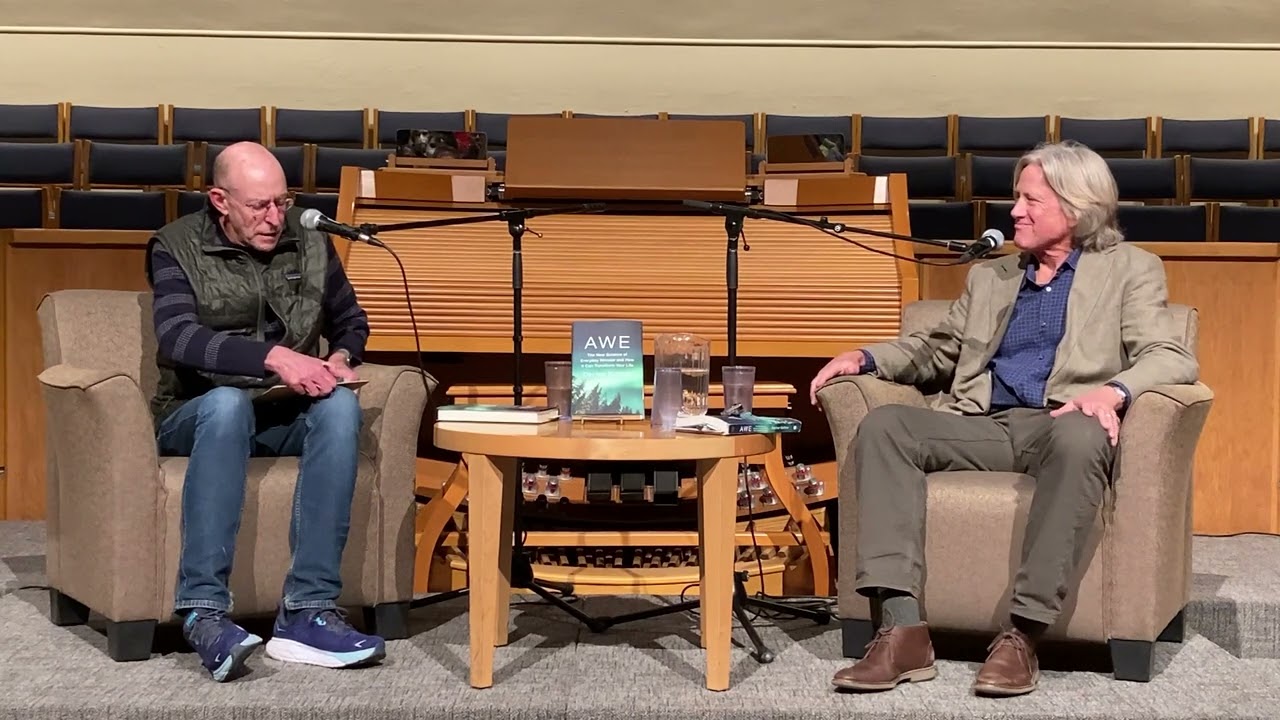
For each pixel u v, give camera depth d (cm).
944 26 610
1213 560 272
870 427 203
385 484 217
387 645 213
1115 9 606
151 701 178
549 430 192
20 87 604
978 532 197
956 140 571
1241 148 566
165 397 221
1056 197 221
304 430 219
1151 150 569
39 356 311
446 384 285
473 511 188
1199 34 609
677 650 212
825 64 613
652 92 615
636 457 180
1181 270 300
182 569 195
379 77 610
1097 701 184
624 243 273
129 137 569
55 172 528
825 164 286
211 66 606
